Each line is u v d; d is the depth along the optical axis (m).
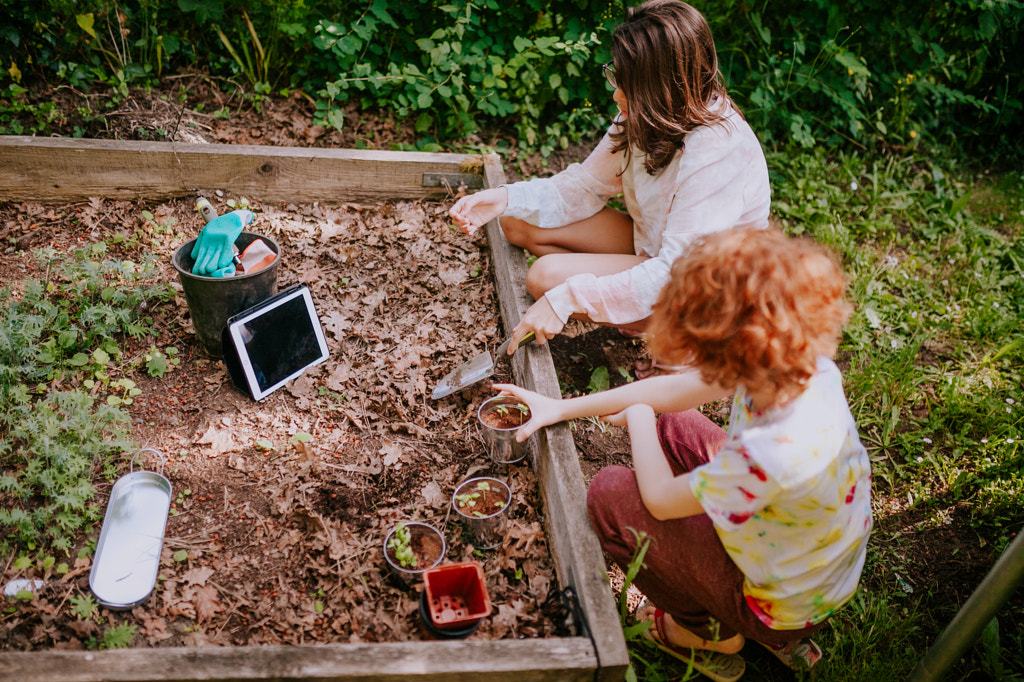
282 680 1.77
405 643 1.86
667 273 2.66
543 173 4.49
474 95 4.41
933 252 4.41
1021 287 4.10
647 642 2.39
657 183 2.82
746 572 1.85
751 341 1.54
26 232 3.46
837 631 2.48
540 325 2.74
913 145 5.15
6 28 3.93
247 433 2.71
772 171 4.72
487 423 2.61
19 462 2.48
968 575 2.72
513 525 2.44
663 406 2.28
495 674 1.83
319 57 4.47
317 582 2.27
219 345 2.95
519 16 4.48
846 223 4.51
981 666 2.45
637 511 2.03
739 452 1.68
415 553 2.29
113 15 4.21
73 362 2.80
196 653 1.80
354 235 3.70
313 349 2.99
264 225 3.68
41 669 1.74
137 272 3.26
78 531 2.34
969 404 3.31
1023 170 5.31
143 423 2.69
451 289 3.45
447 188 3.92
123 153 3.58
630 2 4.47
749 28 4.93
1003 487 2.97
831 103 5.13
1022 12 5.03
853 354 3.64
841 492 1.74
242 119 4.31
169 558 2.28
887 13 5.03
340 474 2.58
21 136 3.54
